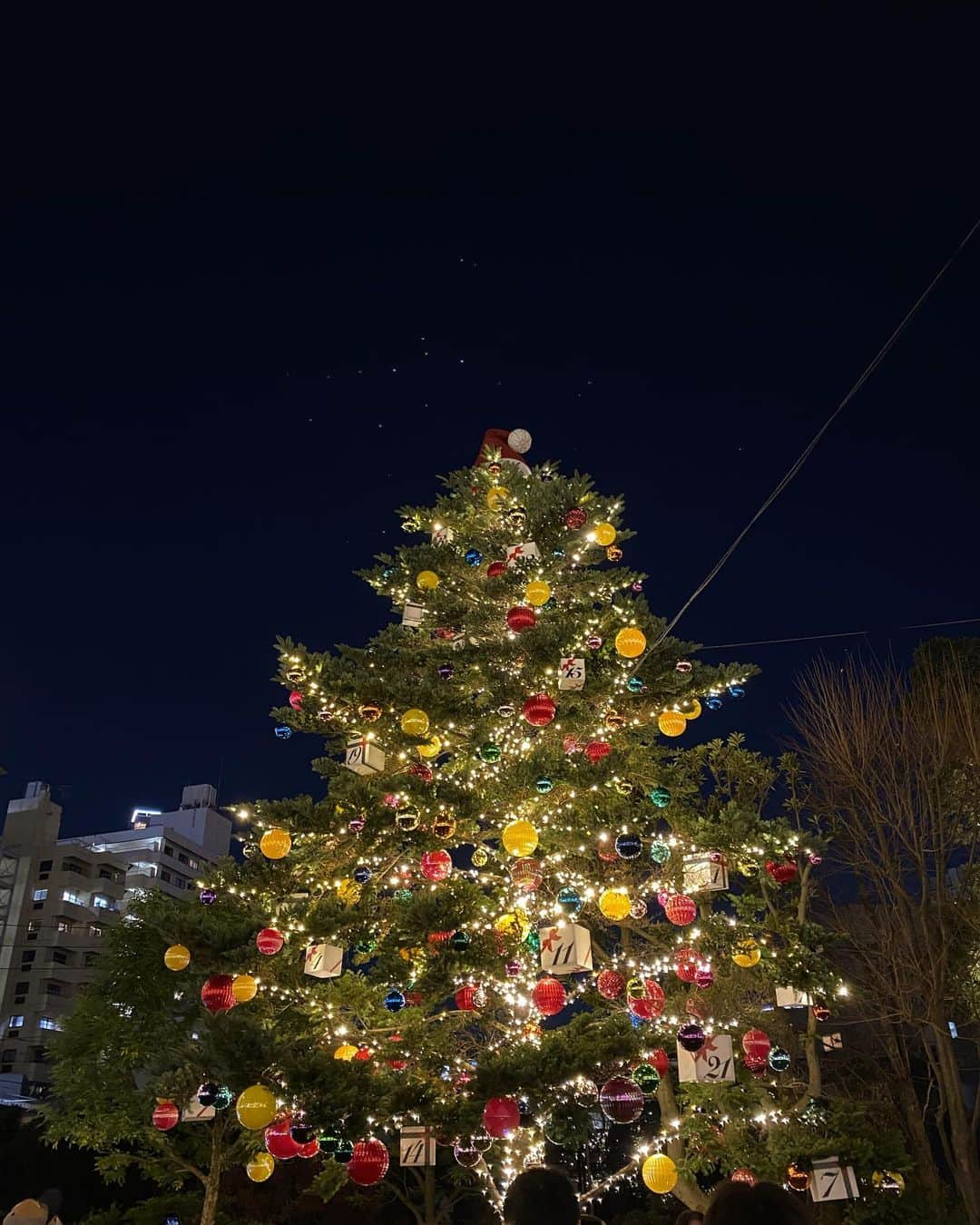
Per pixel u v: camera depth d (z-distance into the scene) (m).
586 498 10.80
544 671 9.34
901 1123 12.23
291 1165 18.19
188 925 7.75
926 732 11.79
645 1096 7.50
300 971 8.62
